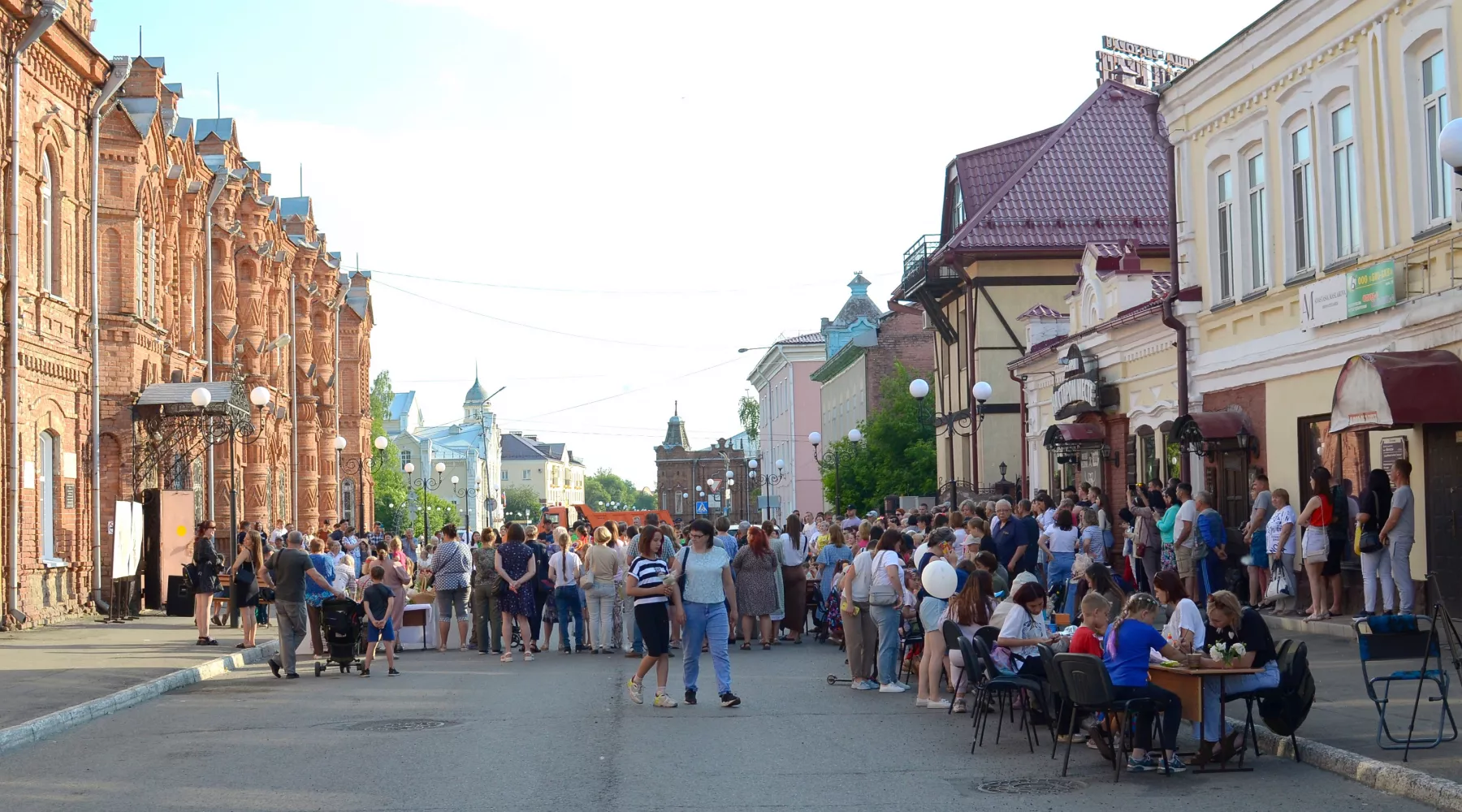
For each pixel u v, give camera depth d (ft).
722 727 45.47
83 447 94.73
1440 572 58.13
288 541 65.92
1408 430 60.44
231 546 101.19
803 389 312.50
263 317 147.54
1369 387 56.54
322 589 75.66
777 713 48.88
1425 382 55.42
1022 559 73.61
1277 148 73.92
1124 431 98.32
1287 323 72.84
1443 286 57.98
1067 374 106.52
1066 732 41.27
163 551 101.04
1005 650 44.37
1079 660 35.78
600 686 58.18
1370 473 59.57
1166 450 89.20
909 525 87.66
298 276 171.01
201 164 122.31
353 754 40.73
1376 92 63.21
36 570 87.30
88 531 95.55
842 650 75.61
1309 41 69.56
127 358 100.53
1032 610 44.70
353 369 198.59
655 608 50.93
